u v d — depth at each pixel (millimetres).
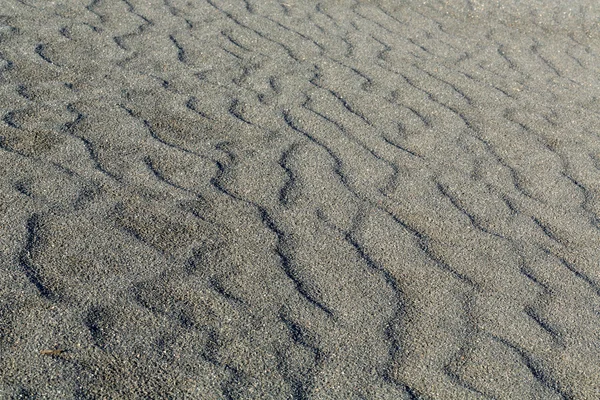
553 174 1429
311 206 1271
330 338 1015
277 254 1153
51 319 998
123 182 1281
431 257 1179
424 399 941
